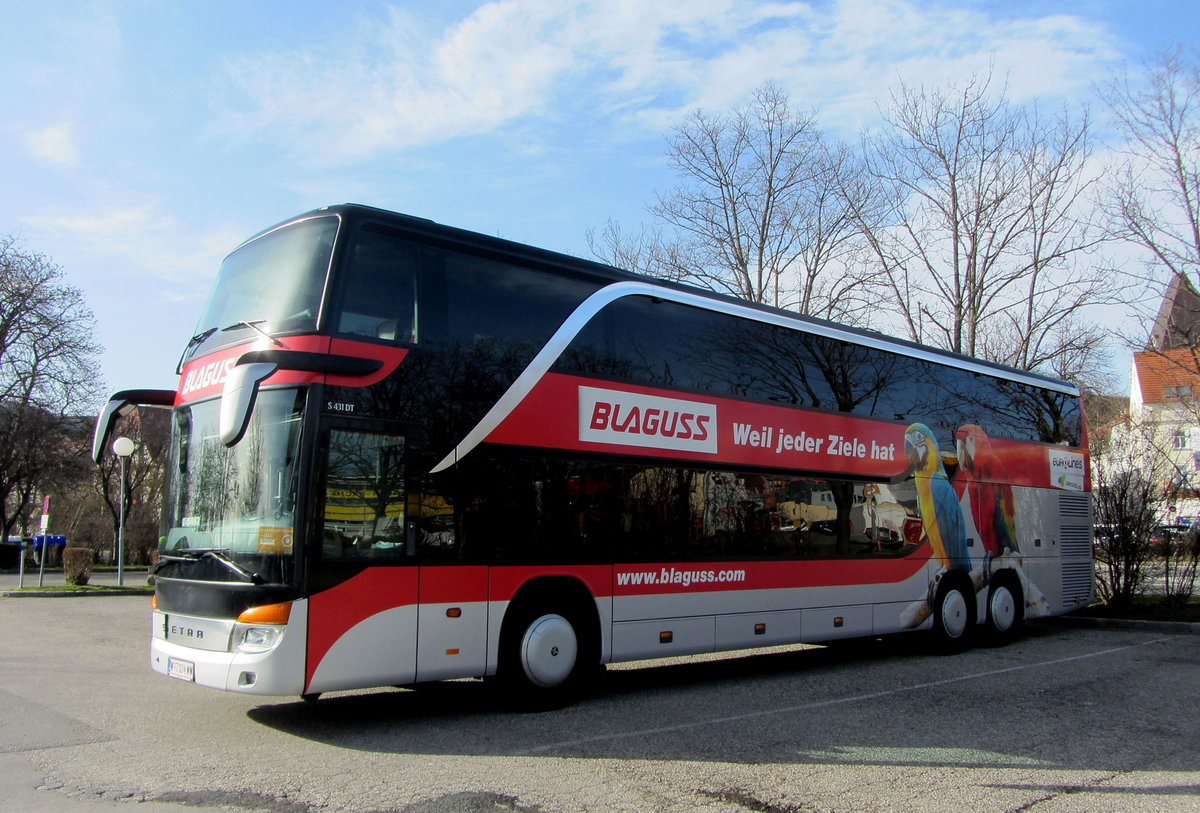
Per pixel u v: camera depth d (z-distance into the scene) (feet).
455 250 26.23
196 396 25.35
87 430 127.13
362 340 23.59
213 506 23.40
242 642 21.53
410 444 24.07
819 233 96.63
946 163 84.89
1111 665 37.58
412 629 23.45
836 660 39.68
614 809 16.97
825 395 36.96
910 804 17.60
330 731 23.47
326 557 22.11
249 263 25.96
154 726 23.79
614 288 30.22
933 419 42.14
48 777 18.57
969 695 30.12
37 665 34.86
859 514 37.47
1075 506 51.47
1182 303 71.26
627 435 29.48
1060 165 80.59
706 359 32.60
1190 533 57.11
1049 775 19.89
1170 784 19.26
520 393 26.78
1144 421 64.44
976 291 84.07
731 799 17.72
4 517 130.82
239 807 16.76
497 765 20.08
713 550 31.55
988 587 43.93
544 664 26.50
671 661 39.73
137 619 54.49
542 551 26.61
